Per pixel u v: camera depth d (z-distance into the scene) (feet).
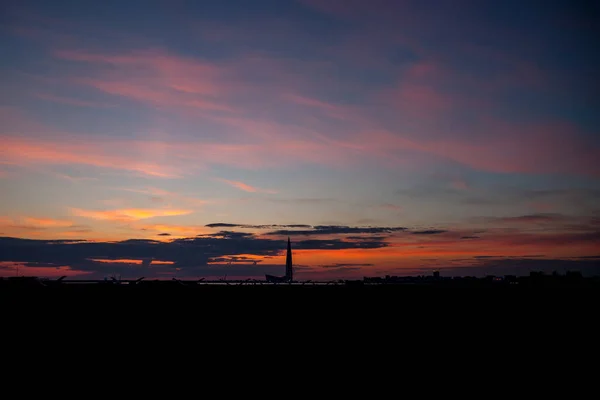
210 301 222.07
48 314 173.17
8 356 100.89
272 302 221.87
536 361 101.14
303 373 87.71
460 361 100.94
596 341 128.26
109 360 97.76
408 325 157.07
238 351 109.19
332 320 168.86
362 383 80.74
